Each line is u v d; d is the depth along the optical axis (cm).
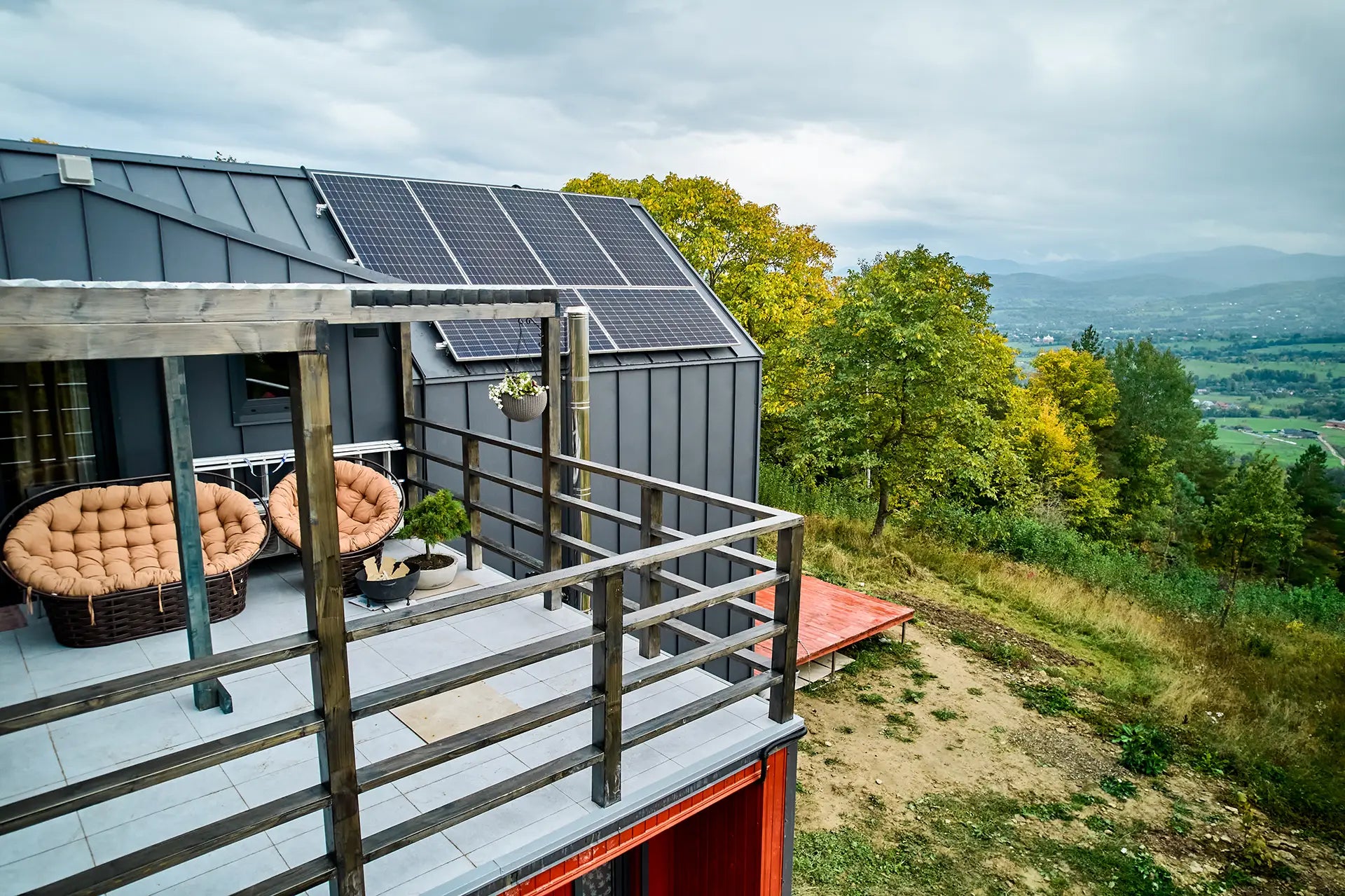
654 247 1078
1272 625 1546
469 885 261
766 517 361
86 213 507
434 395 668
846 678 1098
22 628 453
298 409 208
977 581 1543
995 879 694
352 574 513
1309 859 759
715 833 410
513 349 725
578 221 1033
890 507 2050
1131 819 801
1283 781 905
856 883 680
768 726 380
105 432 530
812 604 1217
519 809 304
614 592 291
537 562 511
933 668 1148
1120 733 975
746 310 2475
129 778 192
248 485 578
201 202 748
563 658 435
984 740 948
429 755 248
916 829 762
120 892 249
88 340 181
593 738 304
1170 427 3872
